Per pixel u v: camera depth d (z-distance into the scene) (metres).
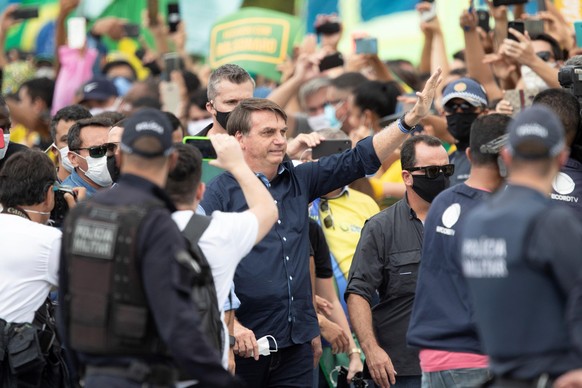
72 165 13.54
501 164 10.48
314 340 13.02
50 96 21.03
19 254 11.16
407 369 12.84
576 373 8.15
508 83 17.25
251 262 12.05
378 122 17.11
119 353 9.22
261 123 12.20
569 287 8.17
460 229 10.39
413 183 12.84
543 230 8.26
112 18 24.62
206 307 9.62
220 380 8.97
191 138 13.22
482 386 8.88
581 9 18.36
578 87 12.10
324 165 12.43
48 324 11.47
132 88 20.30
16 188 11.41
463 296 10.38
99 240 9.22
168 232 9.12
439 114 17.97
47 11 28.89
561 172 11.54
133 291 9.13
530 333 8.29
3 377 11.27
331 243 14.11
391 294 12.87
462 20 16.81
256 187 10.38
